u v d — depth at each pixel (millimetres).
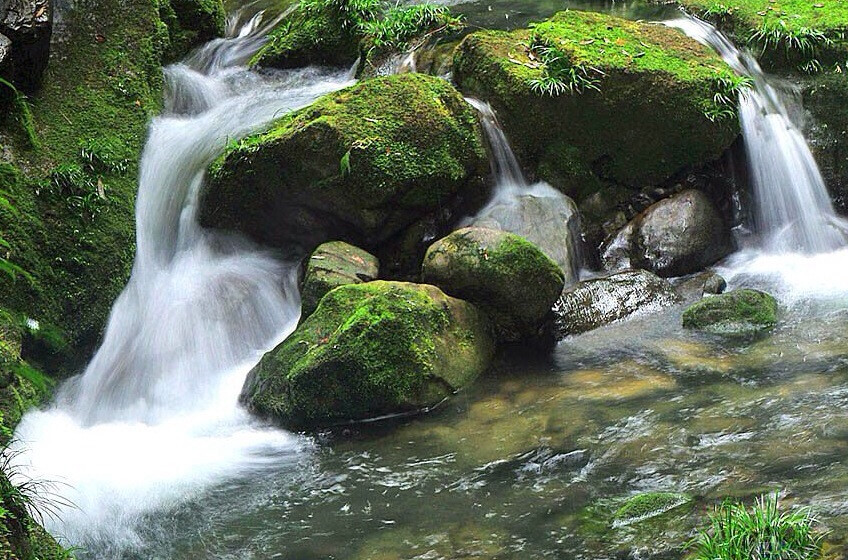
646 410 6309
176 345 6992
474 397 6555
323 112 7312
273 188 7312
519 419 6359
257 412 6578
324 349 6457
